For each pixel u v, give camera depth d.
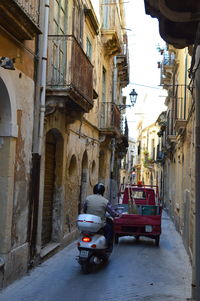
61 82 8.77
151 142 48.81
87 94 10.55
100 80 16.84
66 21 10.70
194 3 5.52
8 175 6.47
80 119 10.81
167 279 7.70
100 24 16.64
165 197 30.55
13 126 6.55
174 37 6.62
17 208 6.93
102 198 8.34
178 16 5.66
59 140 10.21
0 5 5.50
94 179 15.79
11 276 6.61
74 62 9.05
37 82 7.85
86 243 7.67
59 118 9.73
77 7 11.58
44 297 6.04
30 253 7.70
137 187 15.77
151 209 13.10
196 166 6.52
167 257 10.23
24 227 7.31
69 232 11.34
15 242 6.89
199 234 6.36
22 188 7.16
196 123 6.66
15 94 6.72
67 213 11.15
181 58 16.55
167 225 19.16
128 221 12.05
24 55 7.15
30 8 7.20
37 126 7.86
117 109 19.03
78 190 12.62
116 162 27.14
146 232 12.00
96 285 6.90
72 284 6.88
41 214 8.34
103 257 8.30
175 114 17.86
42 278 7.17
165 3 5.54
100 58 16.75
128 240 13.11
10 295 6.01
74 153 11.76
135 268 8.52
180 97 15.85
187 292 6.75
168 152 24.81
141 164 57.91
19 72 6.91
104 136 16.88
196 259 6.30
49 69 8.80
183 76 15.61
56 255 9.41
